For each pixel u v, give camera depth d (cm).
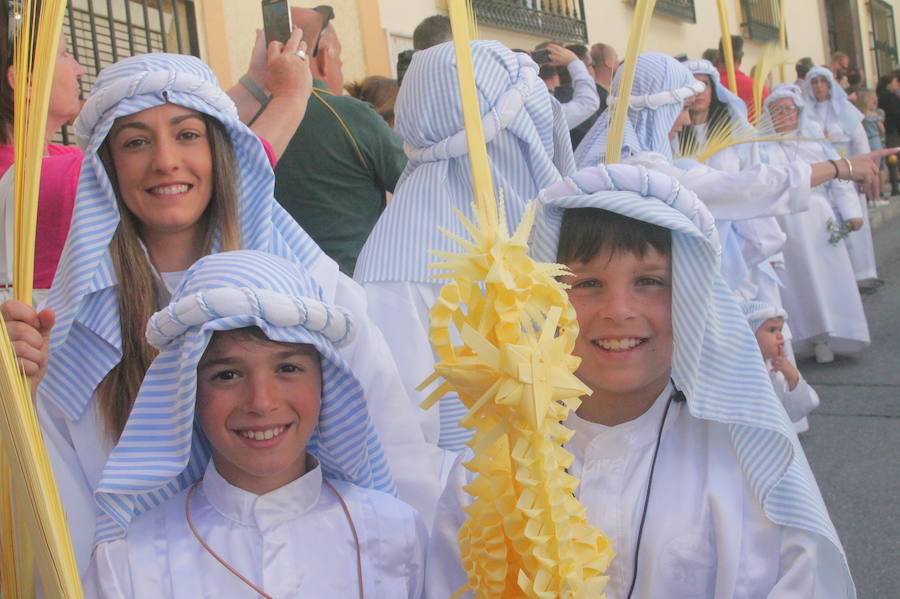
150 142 221
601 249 194
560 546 153
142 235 230
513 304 150
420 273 299
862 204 783
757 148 505
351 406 202
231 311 181
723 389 189
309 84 310
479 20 859
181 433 186
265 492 195
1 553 193
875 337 706
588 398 203
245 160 233
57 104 280
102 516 195
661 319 196
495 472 164
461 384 154
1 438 185
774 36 1645
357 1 725
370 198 387
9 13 266
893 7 2419
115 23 539
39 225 239
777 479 182
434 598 196
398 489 233
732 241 370
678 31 1335
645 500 193
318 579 192
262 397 185
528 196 314
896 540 370
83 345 218
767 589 182
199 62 232
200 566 190
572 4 1038
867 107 1212
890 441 479
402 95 323
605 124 407
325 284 237
